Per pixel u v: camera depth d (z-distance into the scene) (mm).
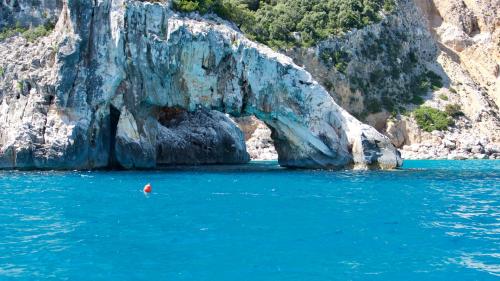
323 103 47844
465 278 13852
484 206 25828
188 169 47250
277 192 30406
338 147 47625
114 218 21547
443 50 100250
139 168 46688
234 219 21375
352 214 22828
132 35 45000
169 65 45438
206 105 46938
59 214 22469
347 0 89938
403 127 82438
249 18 77438
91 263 14891
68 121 44219
